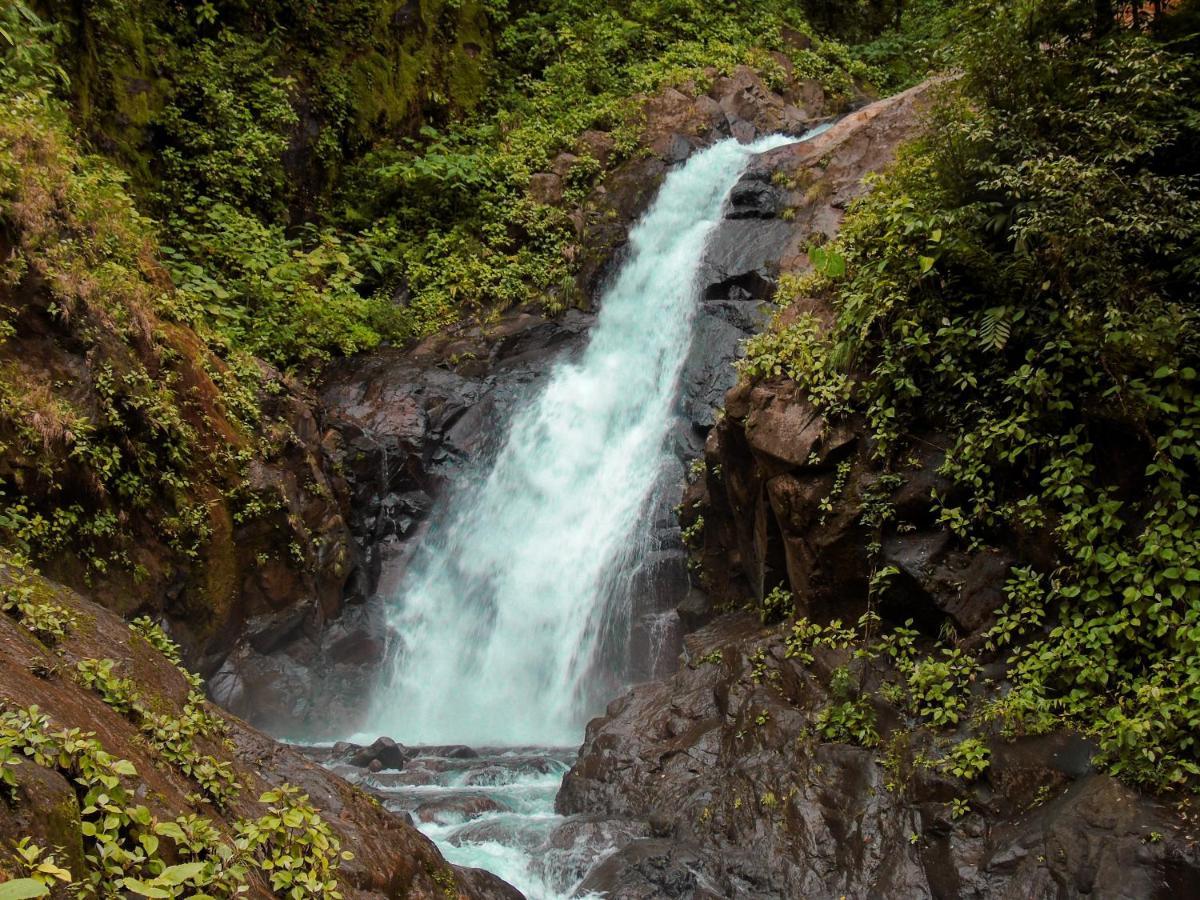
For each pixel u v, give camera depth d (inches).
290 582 405.4
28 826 116.2
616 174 631.8
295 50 622.5
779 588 341.4
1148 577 249.1
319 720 407.2
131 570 332.2
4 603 185.2
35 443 290.2
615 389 529.3
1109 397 263.1
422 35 681.6
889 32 879.1
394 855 203.6
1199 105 294.8
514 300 593.3
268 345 509.4
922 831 239.3
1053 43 309.4
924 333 298.8
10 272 297.6
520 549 477.1
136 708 177.9
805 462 310.7
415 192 629.3
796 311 358.3
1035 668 259.0
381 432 493.4
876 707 275.9
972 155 302.4
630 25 740.0
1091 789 221.0
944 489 292.5
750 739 287.9
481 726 435.2
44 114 366.3
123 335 337.1
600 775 301.9
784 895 241.0
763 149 647.8
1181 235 262.7
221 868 143.5
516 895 234.1
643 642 408.5
